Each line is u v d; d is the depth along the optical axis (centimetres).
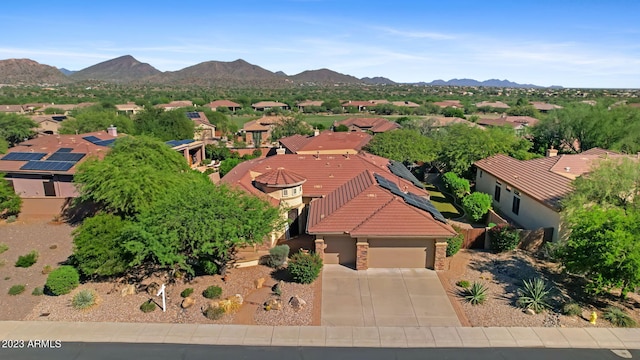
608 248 1595
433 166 4453
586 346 1444
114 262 1808
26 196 3253
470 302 1722
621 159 2417
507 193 3034
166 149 2883
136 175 2369
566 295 1784
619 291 1828
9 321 1582
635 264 1538
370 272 1997
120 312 1642
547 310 1659
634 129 4200
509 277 1959
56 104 11388
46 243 2469
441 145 4159
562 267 2033
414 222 1998
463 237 2295
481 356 1391
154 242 1652
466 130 4094
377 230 1967
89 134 4153
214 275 1959
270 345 1444
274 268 2044
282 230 2345
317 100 16900
